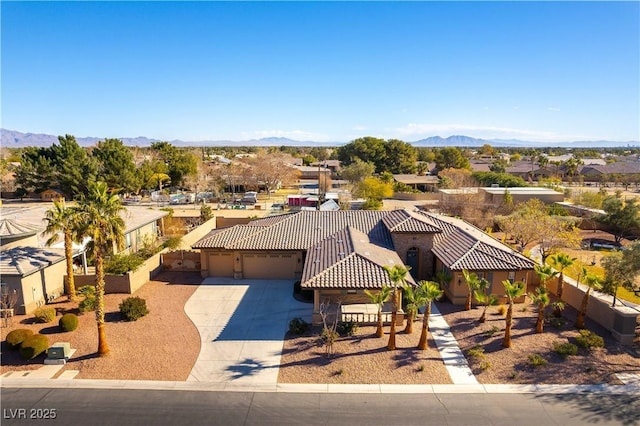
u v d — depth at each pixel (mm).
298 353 19281
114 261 27828
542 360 18203
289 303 25516
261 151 143750
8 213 32188
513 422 14633
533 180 112500
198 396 16078
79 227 20125
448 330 21594
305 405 15523
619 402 15781
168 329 21812
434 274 29219
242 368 18000
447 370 17828
